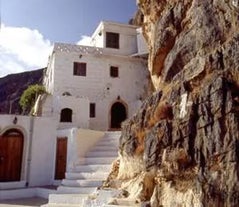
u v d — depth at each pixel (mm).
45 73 36531
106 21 31422
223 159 7504
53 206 13516
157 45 14289
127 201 10125
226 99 7934
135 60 31047
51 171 20844
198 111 8680
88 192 14703
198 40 10867
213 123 8070
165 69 12984
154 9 16016
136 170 11633
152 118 10891
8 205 15250
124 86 30078
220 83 8156
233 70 8305
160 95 11141
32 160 20547
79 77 28703
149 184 10203
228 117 7730
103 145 19938
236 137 7391
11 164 20312
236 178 6977
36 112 26016
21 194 18203
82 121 25859
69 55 28828
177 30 13367
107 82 29547
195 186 7953
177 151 8945
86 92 28641
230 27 9578
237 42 8477
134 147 11734
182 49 11805
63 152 20516
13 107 49062
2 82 57531
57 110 25344
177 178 8898
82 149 19281
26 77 57406
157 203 9234
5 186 19266
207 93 8508
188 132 8703
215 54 9047
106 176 15844
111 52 30641
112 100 29359
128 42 31750
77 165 18156
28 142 20766
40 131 21156
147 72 31094
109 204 10242
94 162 18031
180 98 9672
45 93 28203
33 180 20281
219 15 10188
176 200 8570
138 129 11625
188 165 8617
